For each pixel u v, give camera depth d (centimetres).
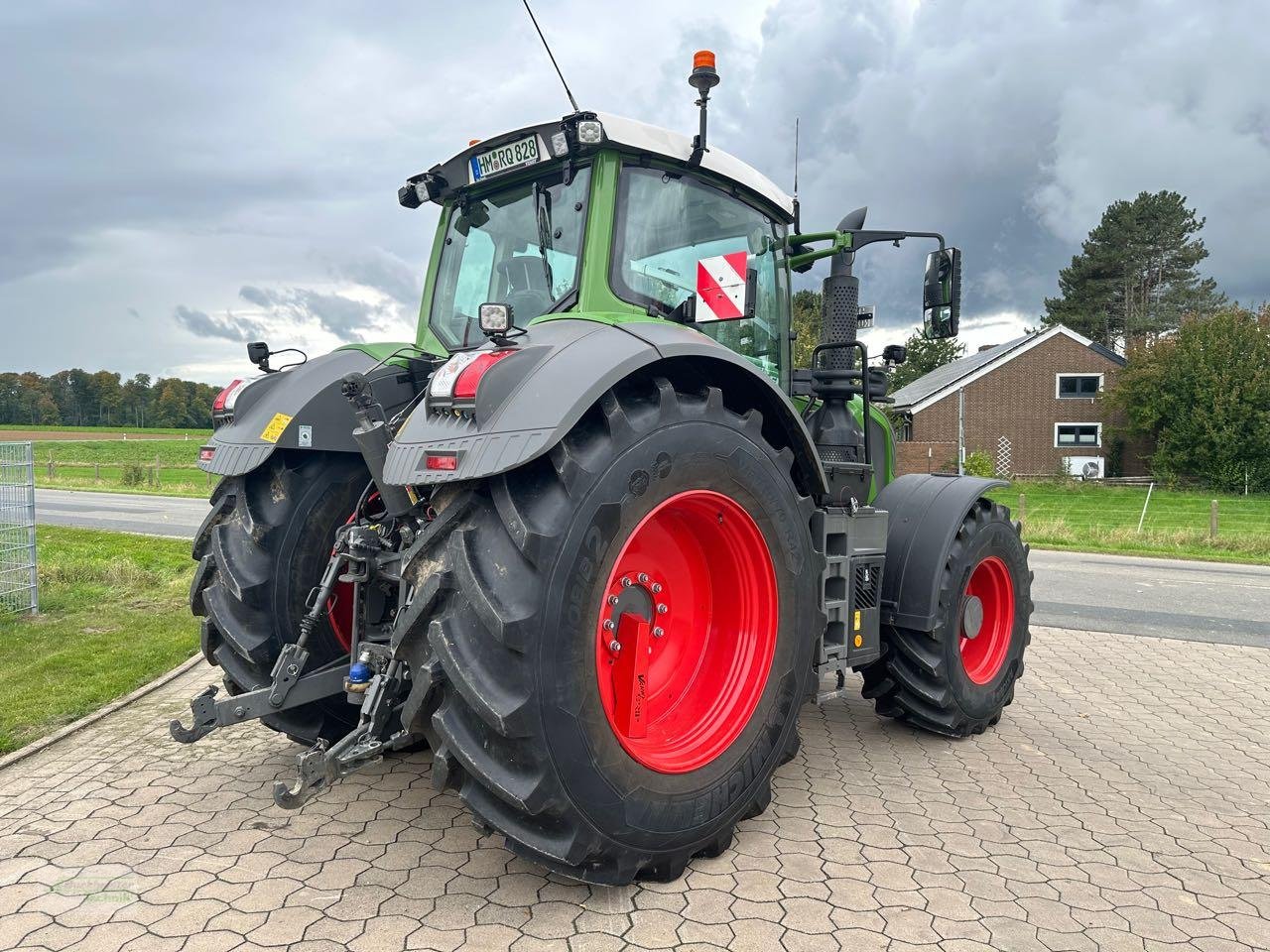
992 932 230
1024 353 3422
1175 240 5491
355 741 249
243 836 282
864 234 407
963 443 3384
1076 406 3434
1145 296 5672
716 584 294
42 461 4094
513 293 333
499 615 214
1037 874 265
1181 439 3131
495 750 222
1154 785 346
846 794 329
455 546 228
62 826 290
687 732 275
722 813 265
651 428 246
